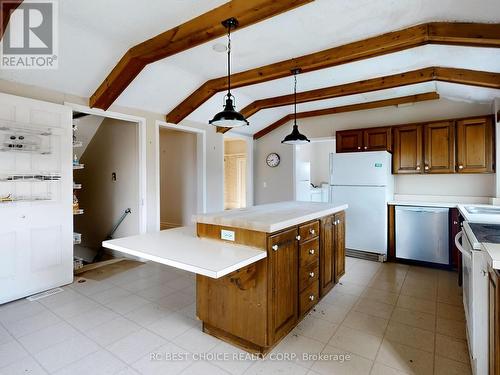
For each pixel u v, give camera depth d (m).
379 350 2.00
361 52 2.63
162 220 6.04
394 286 3.15
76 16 2.28
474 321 1.61
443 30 2.25
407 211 3.90
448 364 1.85
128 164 4.16
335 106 5.03
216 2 2.07
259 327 1.89
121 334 2.18
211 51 2.92
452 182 4.11
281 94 4.40
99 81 3.17
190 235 2.25
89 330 2.23
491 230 1.98
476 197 3.91
